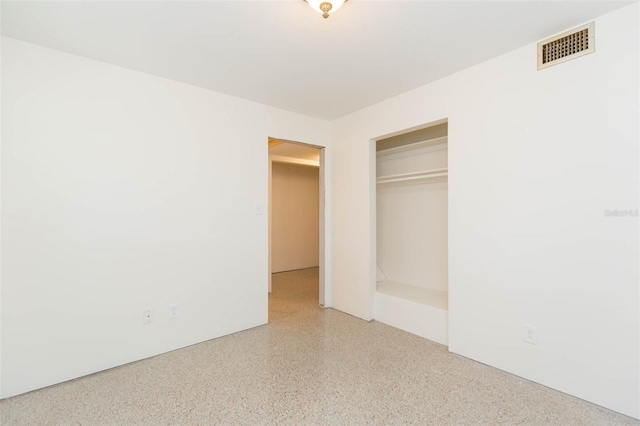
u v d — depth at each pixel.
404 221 3.86
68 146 2.19
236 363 2.42
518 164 2.19
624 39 1.76
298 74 2.55
